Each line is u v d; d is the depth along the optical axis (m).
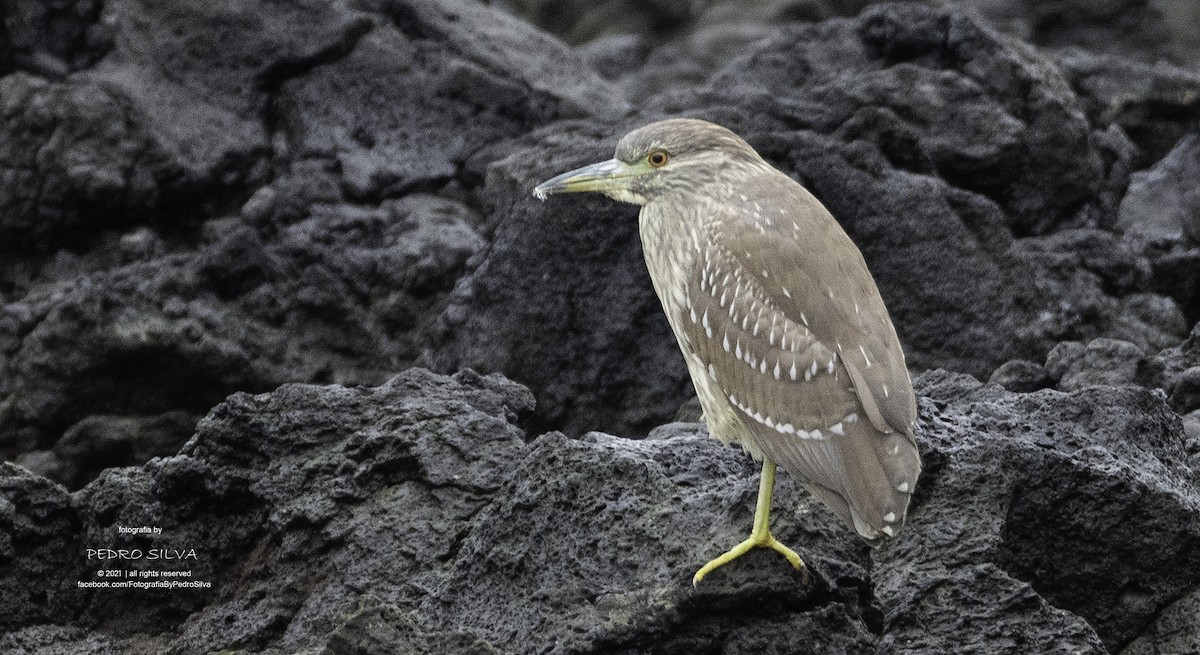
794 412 8.52
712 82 17.44
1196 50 25.38
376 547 9.57
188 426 15.84
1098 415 10.11
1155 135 19.39
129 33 17.22
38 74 17.36
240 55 17.23
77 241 16.92
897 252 15.18
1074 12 24.64
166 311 15.74
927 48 16.86
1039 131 16.52
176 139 16.77
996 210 15.42
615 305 15.04
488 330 15.22
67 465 15.70
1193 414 11.94
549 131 16.45
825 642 8.30
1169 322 15.73
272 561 9.84
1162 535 9.66
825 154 15.29
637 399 15.05
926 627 8.89
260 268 16.06
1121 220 17.47
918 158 15.85
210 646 9.63
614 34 26.09
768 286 8.77
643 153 9.45
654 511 9.09
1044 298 15.44
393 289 16.09
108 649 10.01
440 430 9.90
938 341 15.12
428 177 17.00
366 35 17.50
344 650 8.49
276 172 17.08
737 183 9.28
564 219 15.09
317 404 10.10
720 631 8.38
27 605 10.20
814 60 17.16
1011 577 8.96
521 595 9.03
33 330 15.95
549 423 15.10
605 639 8.39
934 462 9.41
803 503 9.05
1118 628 9.73
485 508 9.42
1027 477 9.50
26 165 16.77
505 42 17.81
